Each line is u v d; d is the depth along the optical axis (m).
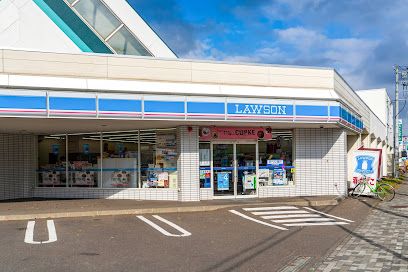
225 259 7.96
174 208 13.93
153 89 14.05
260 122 15.26
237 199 16.59
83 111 13.05
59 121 13.73
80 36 18.23
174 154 16.42
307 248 8.86
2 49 13.05
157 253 8.42
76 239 9.73
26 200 16.80
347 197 18.20
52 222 11.98
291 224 11.82
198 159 16.00
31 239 9.70
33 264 7.56
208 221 12.23
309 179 17.73
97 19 18.61
